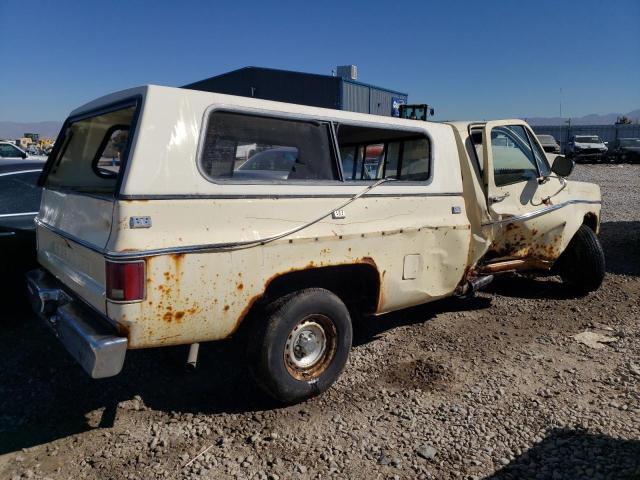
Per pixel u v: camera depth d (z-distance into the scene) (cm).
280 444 323
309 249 357
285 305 346
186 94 314
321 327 371
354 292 423
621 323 530
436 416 355
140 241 291
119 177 295
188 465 303
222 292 321
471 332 509
